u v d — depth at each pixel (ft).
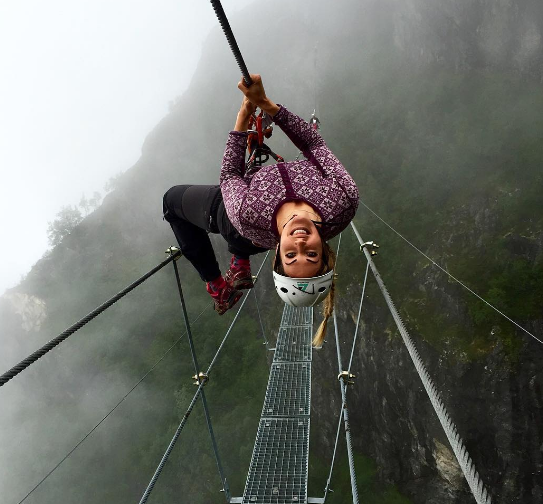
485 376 77.71
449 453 81.46
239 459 116.06
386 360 94.27
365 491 95.09
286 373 27.37
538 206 92.63
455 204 111.24
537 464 73.61
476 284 89.25
